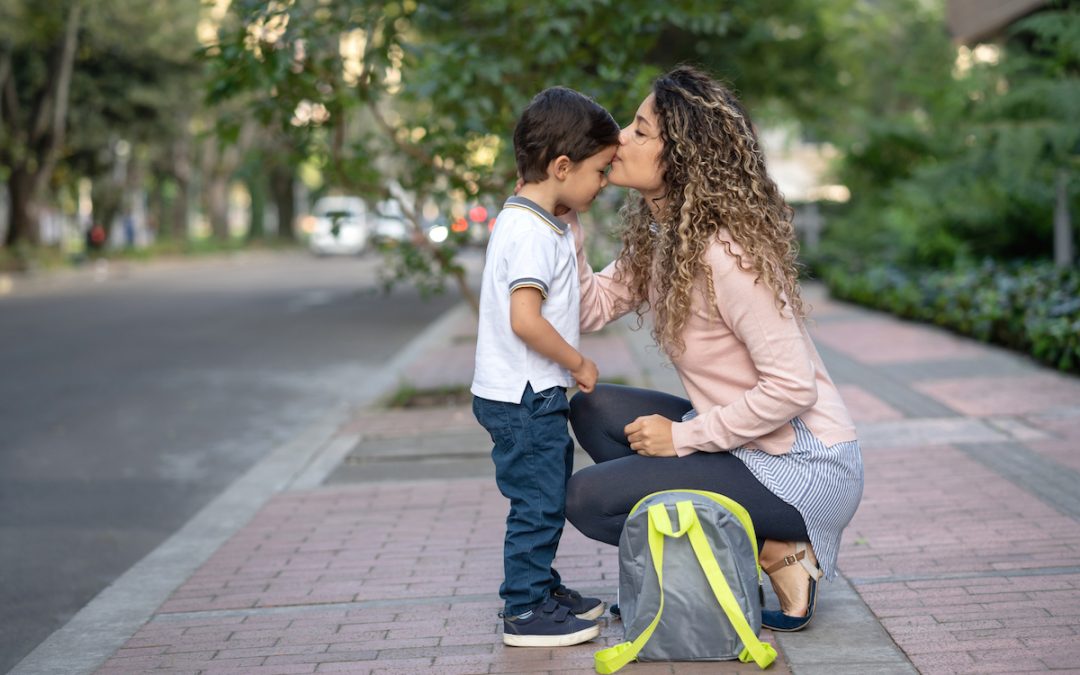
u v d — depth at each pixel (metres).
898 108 24.77
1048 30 10.57
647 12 7.48
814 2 22.41
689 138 3.09
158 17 30.75
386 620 3.69
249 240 49.88
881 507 4.76
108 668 3.41
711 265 3.06
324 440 7.04
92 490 6.16
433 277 8.09
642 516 3.08
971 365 8.58
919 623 3.39
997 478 5.14
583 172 3.18
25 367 11.15
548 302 3.17
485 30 7.96
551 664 3.22
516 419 3.18
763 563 3.37
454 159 7.68
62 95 29.36
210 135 7.39
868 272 14.45
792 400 3.04
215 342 13.07
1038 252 13.23
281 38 6.74
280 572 4.31
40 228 31.45
